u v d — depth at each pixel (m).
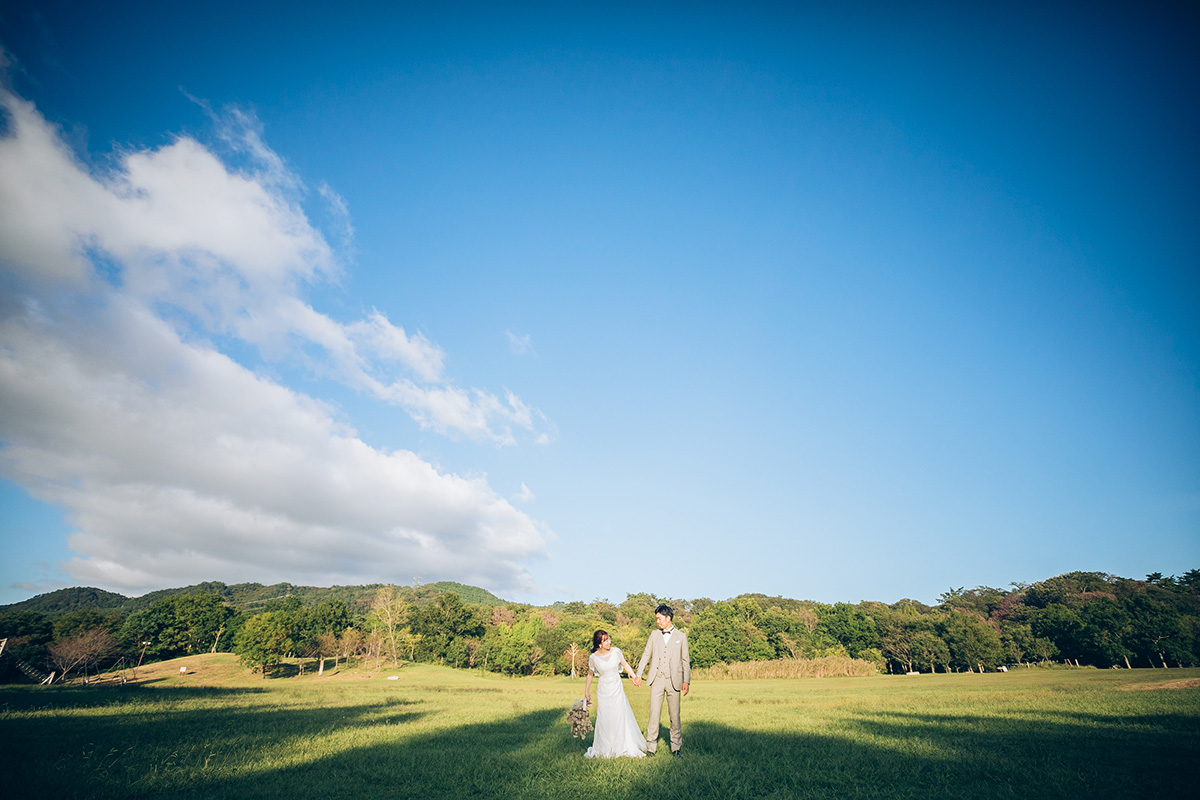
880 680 60.47
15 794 5.90
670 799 5.91
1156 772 6.94
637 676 8.84
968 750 8.40
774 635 103.75
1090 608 86.44
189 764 7.59
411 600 163.38
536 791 6.26
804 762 7.65
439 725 12.56
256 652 76.62
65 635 83.38
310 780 6.80
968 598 146.50
